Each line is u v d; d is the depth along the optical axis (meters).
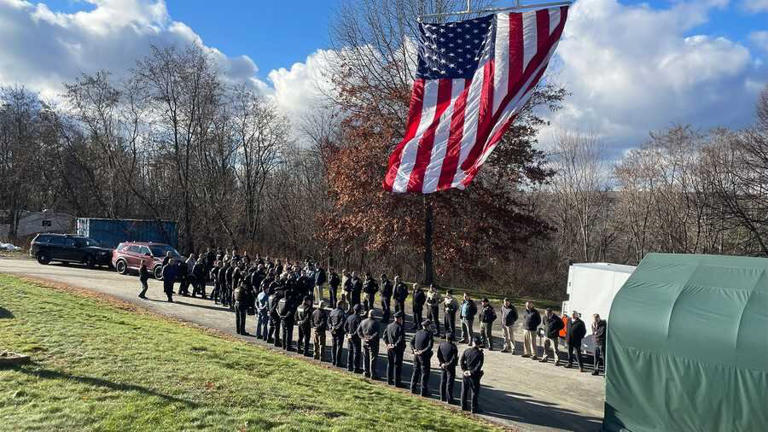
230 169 47.50
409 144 11.84
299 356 15.87
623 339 11.49
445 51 11.93
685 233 43.34
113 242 36.78
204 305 22.28
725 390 9.95
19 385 8.54
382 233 30.19
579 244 49.25
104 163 47.50
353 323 14.84
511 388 14.51
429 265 31.12
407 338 19.89
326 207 44.62
